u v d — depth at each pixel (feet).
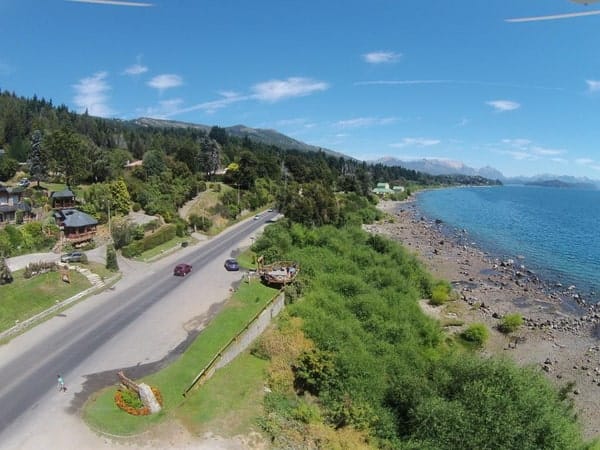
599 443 112.98
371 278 222.48
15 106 645.92
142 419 94.07
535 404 107.45
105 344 126.31
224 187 446.19
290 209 313.53
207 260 226.58
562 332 191.93
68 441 86.12
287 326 150.00
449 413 104.78
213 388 109.70
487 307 218.38
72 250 221.87
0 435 86.69
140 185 333.62
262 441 95.09
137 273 198.08
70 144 350.23
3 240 203.62
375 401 119.34
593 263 312.09
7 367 112.27
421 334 172.86
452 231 449.06
